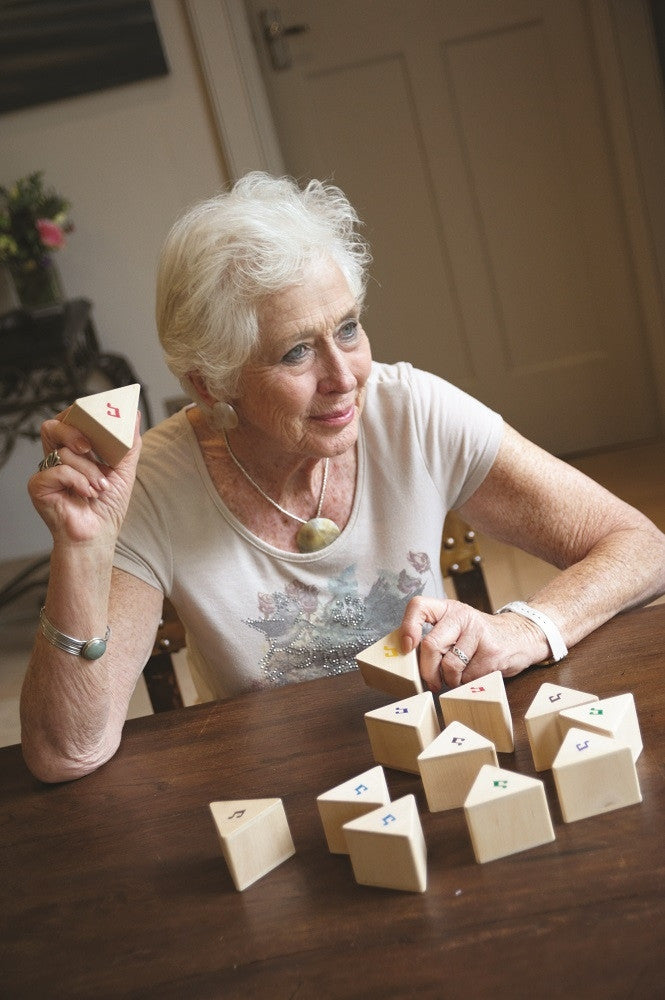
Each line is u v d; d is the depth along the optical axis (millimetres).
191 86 3398
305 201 1188
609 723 874
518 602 1177
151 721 1174
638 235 3631
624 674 1048
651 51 3428
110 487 1065
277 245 1085
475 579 1453
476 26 3555
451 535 1440
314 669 1327
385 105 3637
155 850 941
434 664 1073
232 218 1104
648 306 3719
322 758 1018
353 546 1312
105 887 905
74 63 3350
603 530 1305
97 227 3516
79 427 1030
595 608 1160
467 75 3602
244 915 826
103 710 1093
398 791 942
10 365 3107
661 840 794
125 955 812
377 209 3734
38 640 1089
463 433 1322
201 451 1288
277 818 874
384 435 1320
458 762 875
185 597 1292
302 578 1303
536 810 809
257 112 3449
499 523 1367
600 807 839
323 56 3592
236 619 1300
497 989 694
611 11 3404
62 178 3471
